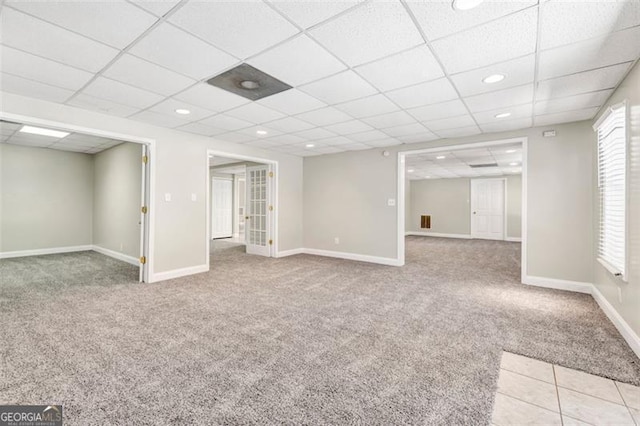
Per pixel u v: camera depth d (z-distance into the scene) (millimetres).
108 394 1784
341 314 3127
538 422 1600
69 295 3693
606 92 2908
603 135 3303
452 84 2750
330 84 2766
